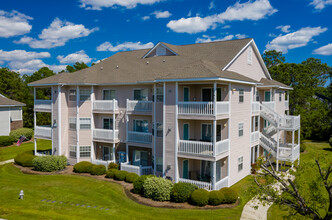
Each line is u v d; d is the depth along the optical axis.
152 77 26.08
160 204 18.97
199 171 24.23
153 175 21.80
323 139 49.19
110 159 29.53
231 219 16.80
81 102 28.80
